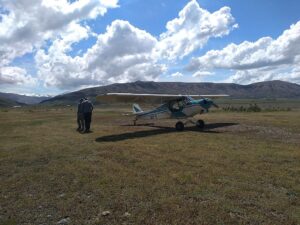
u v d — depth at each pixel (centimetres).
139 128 1616
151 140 1148
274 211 461
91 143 1098
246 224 417
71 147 1018
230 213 454
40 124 1886
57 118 2448
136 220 438
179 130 1482
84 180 634
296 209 463
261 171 673
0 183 637
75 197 539
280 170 680
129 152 908
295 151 888
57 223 443
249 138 1170
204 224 418
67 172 700
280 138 1168
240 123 1764
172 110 1667
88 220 446
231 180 612
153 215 451
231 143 1048
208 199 511
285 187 570
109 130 1521
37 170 732
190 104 1592
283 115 2414
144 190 559
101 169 716
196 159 798
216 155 843
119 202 507
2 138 1267
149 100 1636
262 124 1673
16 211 490
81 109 1499
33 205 511
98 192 559
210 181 604
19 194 567
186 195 531
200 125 1568
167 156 840
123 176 651
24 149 995
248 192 539
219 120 1989
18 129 1602
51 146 1043
